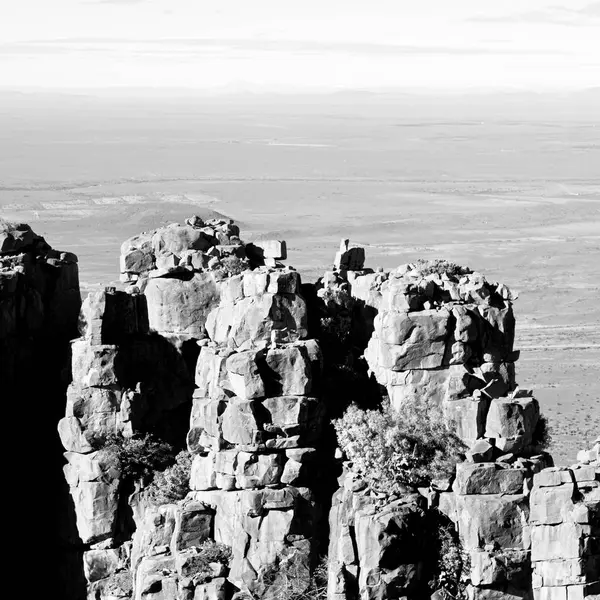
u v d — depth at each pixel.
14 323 90.62
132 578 80.38
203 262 88.00
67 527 85.12
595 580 69.00
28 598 86.00
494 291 82.50
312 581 75.44
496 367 79.69
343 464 77.12
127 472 84.00
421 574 72.94
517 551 72.88
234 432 77.00
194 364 86.62
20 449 89.06
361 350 85.81
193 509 77.38
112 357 84.94
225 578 75.75
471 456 74.94
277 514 75.94
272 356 78.00
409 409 77.44
